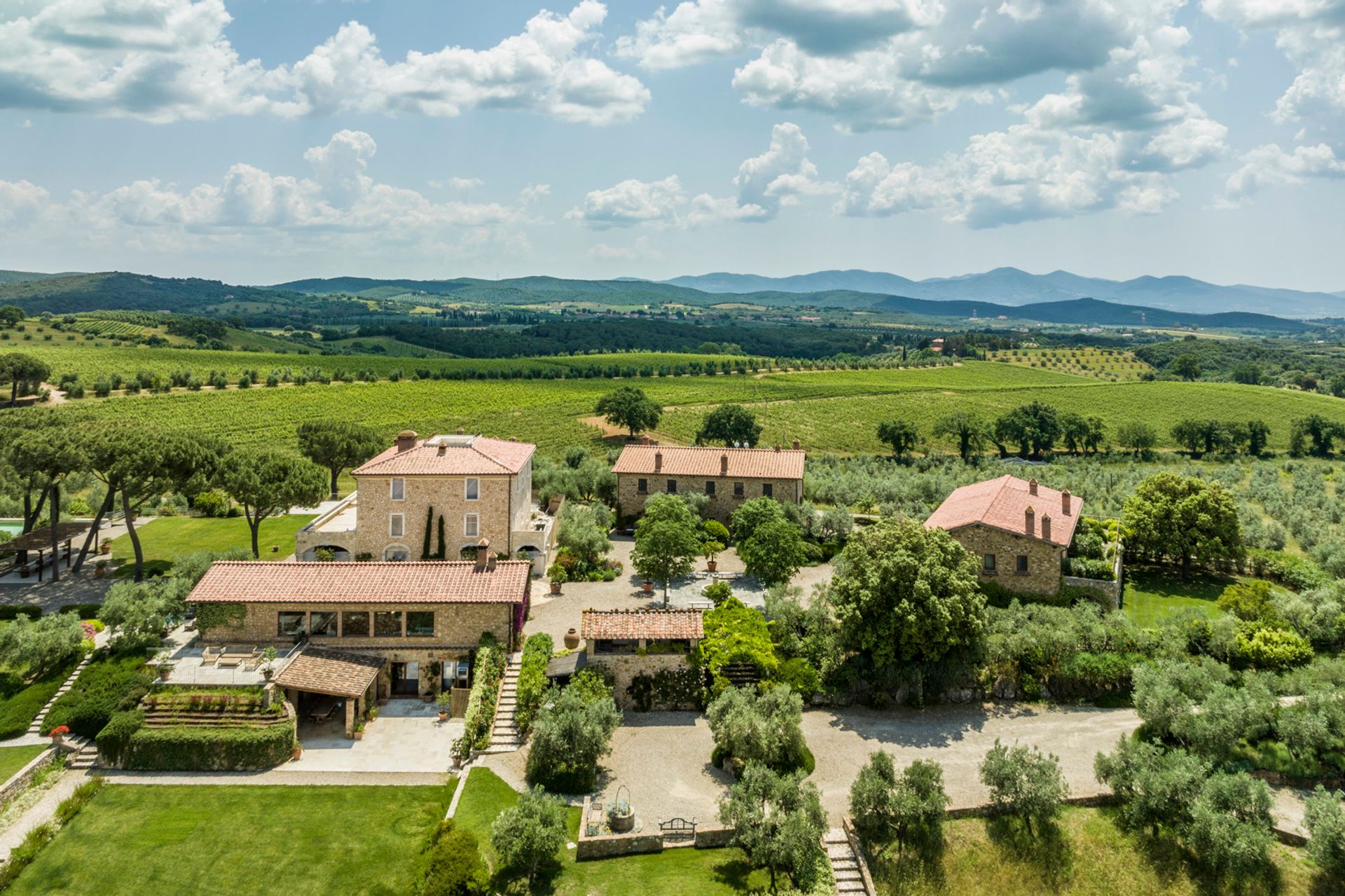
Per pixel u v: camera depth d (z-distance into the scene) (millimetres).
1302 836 32406
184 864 30875
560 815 30359
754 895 29375
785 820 30609
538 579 57469
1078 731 40812
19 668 43094
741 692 39438
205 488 57031
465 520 56938
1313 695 38125
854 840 32188
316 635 43969
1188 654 47281
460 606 43531
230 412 143250
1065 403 186875
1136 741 38906
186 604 45719
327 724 40875
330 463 79938
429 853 30250
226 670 40938
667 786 35906
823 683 43750
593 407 165500
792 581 58719
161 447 53312
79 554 59656
